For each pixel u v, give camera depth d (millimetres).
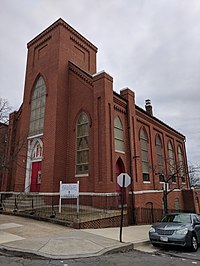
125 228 13438
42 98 20625
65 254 7285
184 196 30125
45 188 17094
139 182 19125
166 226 9844
